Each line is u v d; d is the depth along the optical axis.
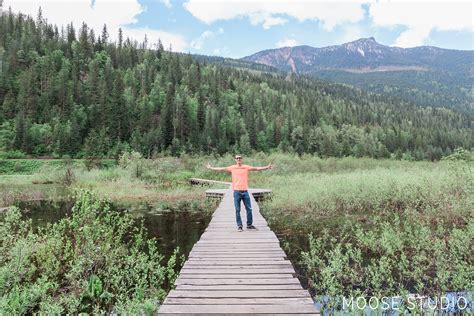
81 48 117.38
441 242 9.39
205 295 5.29
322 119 112.06
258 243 8.66
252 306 4.88
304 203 16.59
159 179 33.03
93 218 9.60
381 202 15.59
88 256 8.14
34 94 86.75
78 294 6.99
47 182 38.41
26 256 7.49
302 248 10.35
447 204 13.36
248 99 116.00
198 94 105.44
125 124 83.88
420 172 20.81
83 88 97.25
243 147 77.56
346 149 82.44
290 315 4.59
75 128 75.38
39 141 74.19
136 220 15.60
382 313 6.11
